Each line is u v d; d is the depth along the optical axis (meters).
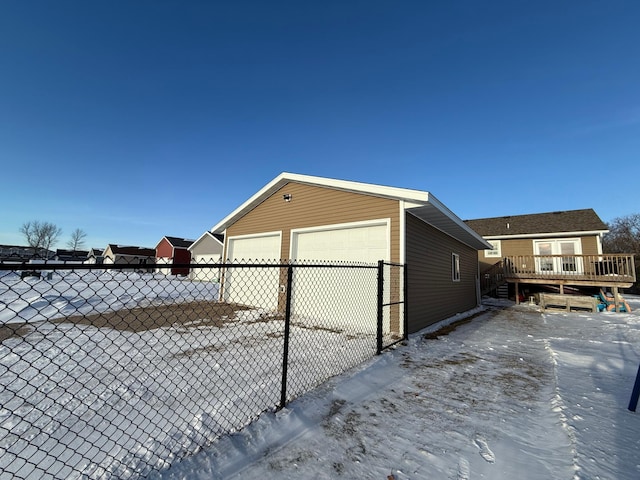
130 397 3.08
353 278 7.79
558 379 3.98
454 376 4.13
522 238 17.05
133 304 9.85
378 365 4.40
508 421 2.86
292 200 9.42
